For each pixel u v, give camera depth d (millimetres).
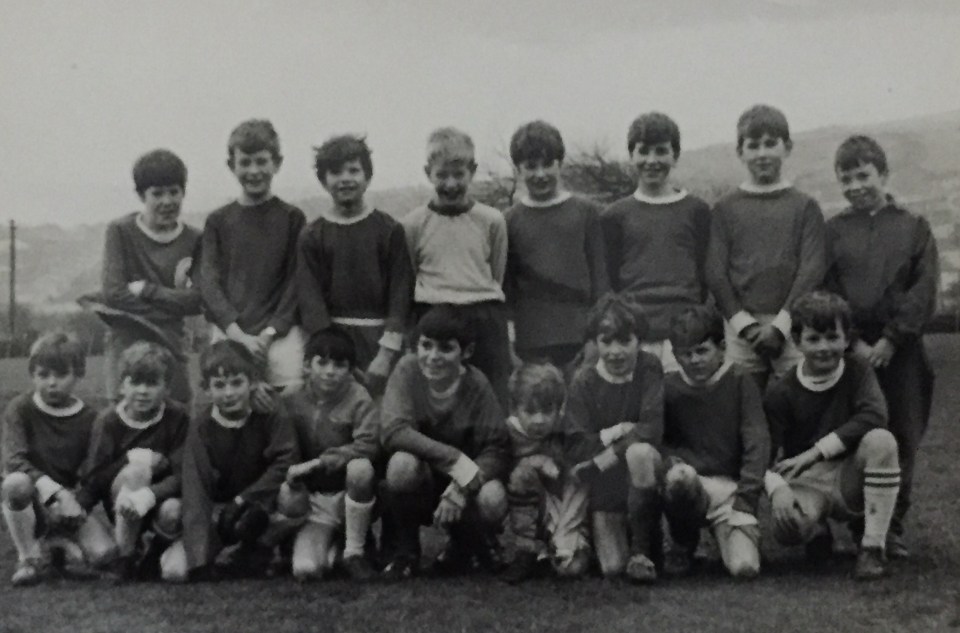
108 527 3736
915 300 3842
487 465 3539
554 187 4102
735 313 3930
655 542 3590
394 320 3889
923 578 3316
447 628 2893
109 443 3668
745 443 3568
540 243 4035
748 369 3947
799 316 3537
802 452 3656
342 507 3672
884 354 3828
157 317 4246
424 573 3617
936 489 4492
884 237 3934
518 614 3025
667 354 3969
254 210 4055
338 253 3885
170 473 3678
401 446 3570
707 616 2963
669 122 4074
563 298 4035
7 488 3502
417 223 3990
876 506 3391
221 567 3703
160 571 3668
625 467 3516
